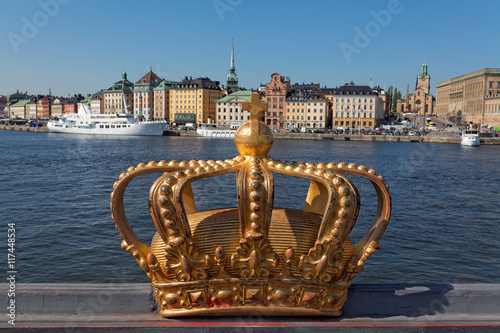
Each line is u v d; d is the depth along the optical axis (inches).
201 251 169.8
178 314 172.7
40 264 584.4
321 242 169.8
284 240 170.1
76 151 2874.0
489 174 1849.2
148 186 1219.9
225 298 170.1
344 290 178.5
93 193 1172.5
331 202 167.8
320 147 3791.8
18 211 913.5
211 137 5492.1
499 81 5679.1
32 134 5674.2
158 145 3745.1
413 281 540.1
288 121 5964.6
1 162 2059.5
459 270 580.1
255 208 161.0
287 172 173.0
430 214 948.6
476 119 5905.5
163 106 7121.1
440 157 2807.6
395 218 892.6
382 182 180.1
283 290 170.9
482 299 185.3
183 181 166.4
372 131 5511.8
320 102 5846.5
